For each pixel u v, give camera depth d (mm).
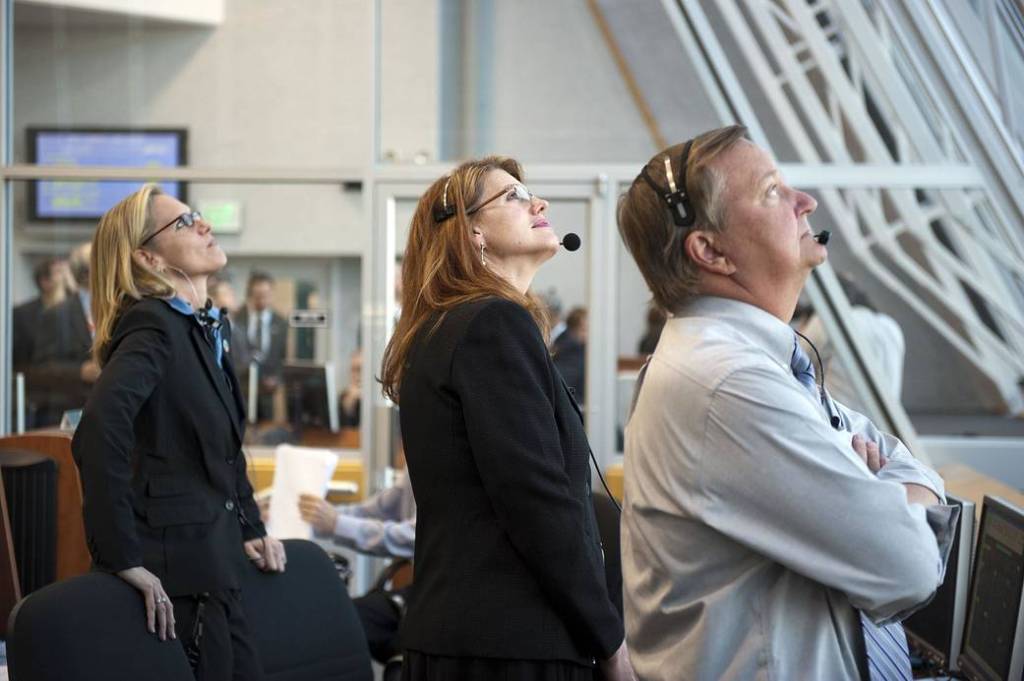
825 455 1318
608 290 5156
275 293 5238
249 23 5309
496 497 1637
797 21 4949
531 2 5254
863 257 4984
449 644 1631
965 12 2953
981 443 4906
